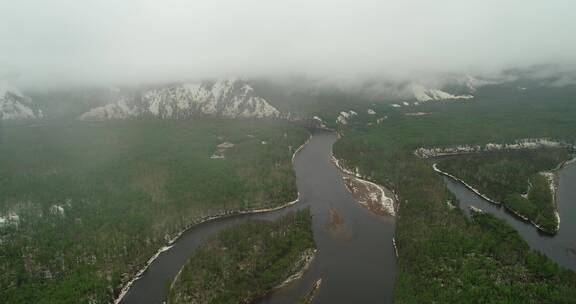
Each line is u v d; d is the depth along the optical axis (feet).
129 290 601.62
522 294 514.68
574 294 515.09
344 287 593.83
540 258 596.70
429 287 547.90
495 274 565.53
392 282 605.73
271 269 613.93
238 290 568.41
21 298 540.93
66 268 619.26
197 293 562.25
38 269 615.98
